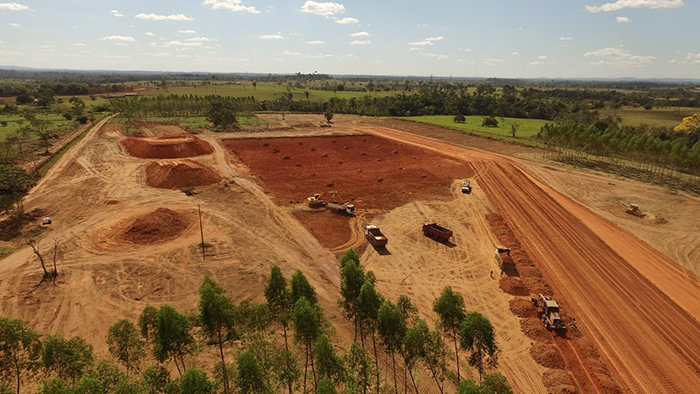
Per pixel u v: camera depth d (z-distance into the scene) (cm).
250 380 1789
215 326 2166
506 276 3678
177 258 3916
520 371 2545
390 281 3622
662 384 2477
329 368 1920
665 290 3522
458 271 3825
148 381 1920
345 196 5981
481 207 5606
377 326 2267
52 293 3266
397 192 6228
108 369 1923
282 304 2484
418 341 2044
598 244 4419
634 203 5706
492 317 3103
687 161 6794
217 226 4716
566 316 3097
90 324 2905
